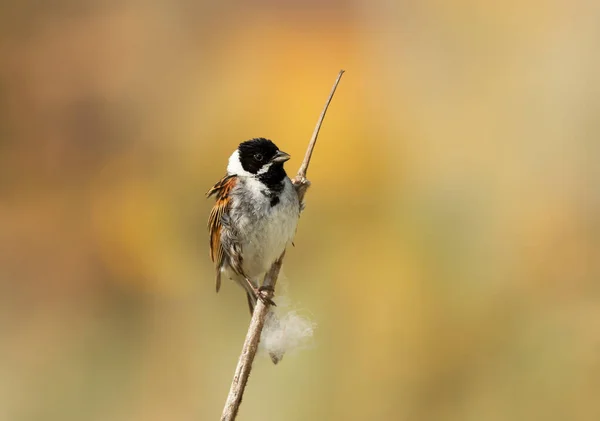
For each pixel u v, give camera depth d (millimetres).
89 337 12086
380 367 10844
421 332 11008
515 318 11000
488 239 11625
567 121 12227
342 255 12000
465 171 12406
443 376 10781
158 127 13500
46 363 11781
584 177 11828
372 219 12281
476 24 13008
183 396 11398
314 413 10414
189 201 13055
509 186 12086
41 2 13477
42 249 12789
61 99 13438
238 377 6156
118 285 12453
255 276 7938
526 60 12711
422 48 13258
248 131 13398
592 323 10750
